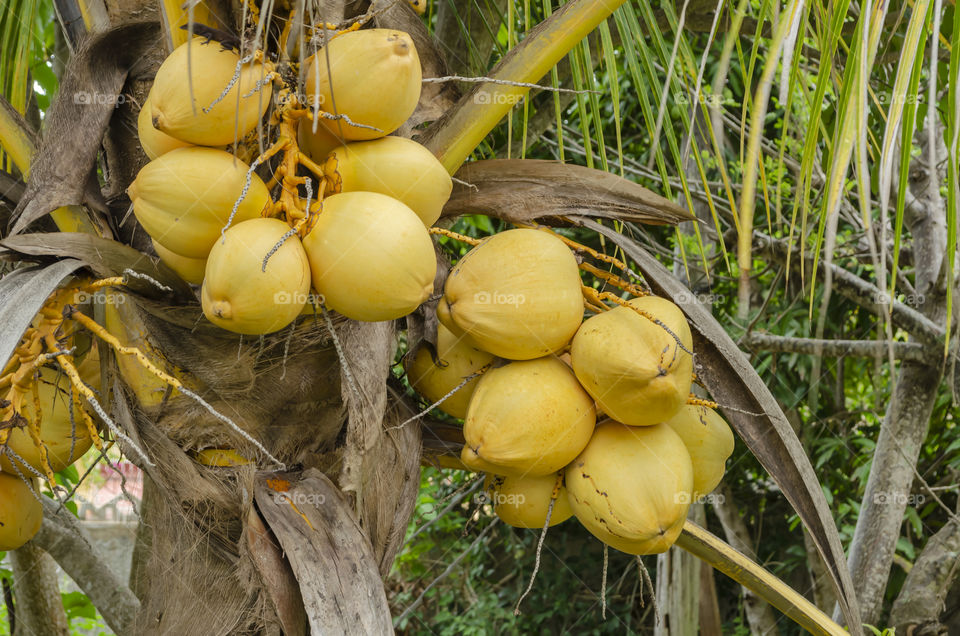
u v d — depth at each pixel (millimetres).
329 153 2182
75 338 2387
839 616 4371
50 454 2404
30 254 2166
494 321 2234
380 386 2338
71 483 3514
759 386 2406
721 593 7688
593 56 3451
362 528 2312
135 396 2330
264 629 2291
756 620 6344
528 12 2535
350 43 2119
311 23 2182
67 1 2572
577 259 2414
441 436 2596
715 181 5586
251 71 2072
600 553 7852
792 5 2002
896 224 2064
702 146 5395
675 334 2195
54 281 2090
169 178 2059
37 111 3420
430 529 6438
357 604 2193
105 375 2311
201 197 2061
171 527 2387
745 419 2416
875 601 4438
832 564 2383
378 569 2352
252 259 2012
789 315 6105
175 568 2373
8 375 2131
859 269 5926
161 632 2357
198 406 2328
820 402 6699
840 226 5875
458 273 2279
